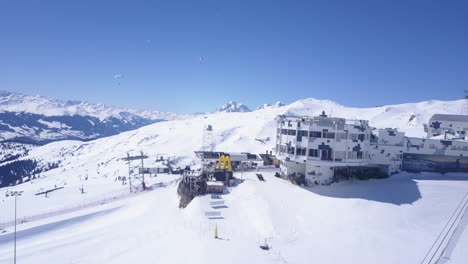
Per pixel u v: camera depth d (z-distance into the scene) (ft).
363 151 204.95
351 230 143.33
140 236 146.20
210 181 196.65
